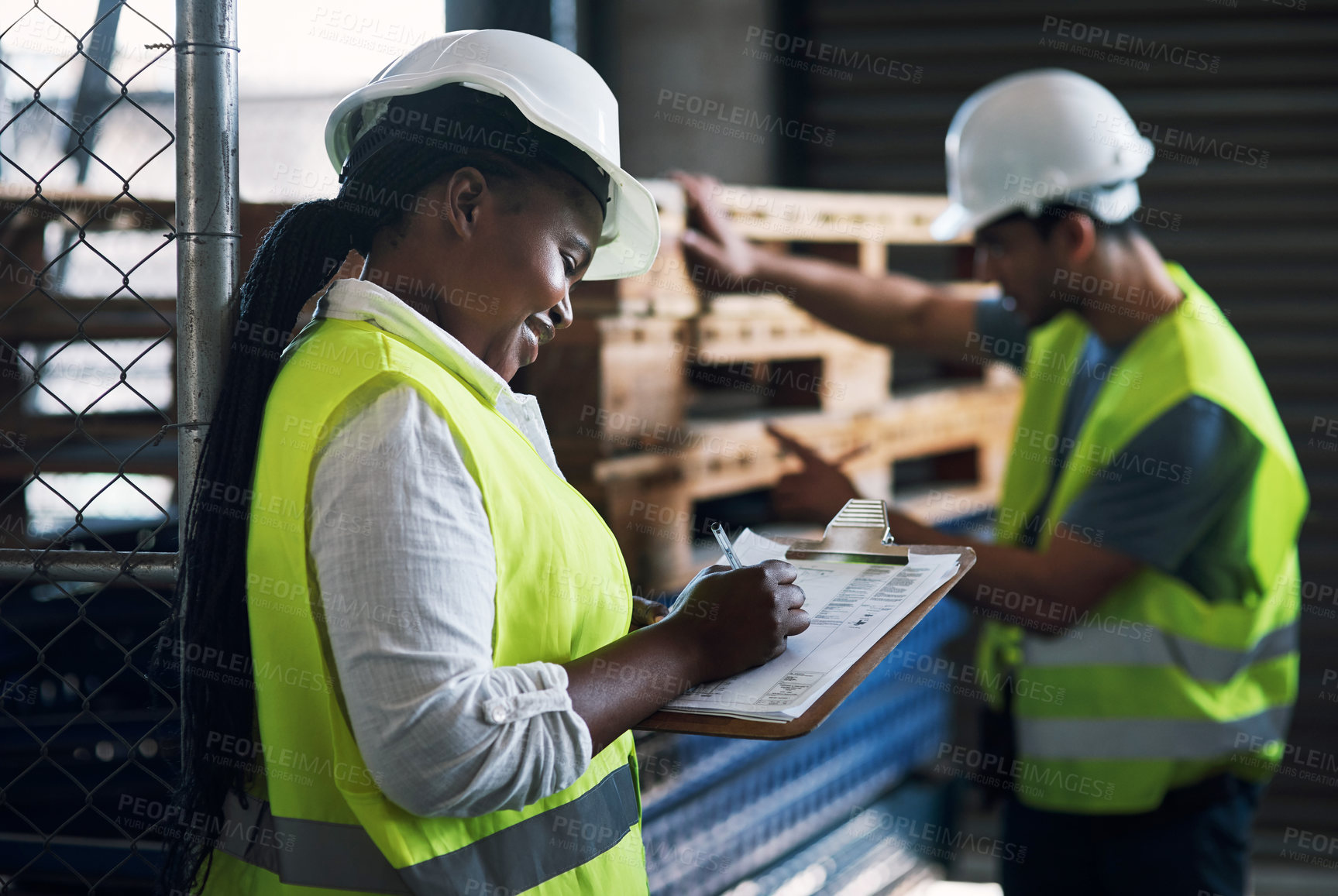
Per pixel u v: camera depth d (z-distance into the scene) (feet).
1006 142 8.02
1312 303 14.05
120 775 5.64
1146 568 7.28
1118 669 7.37
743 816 7.74
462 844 3.26
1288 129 13.87
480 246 3.57
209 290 3.88
